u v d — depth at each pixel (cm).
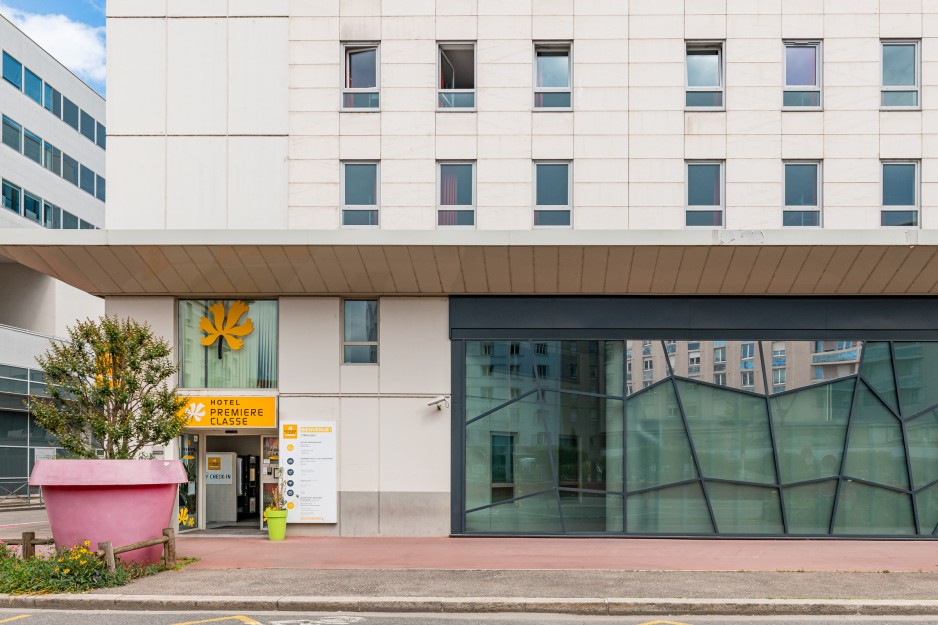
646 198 1672
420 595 1002
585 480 1684
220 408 1702
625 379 1694
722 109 1680
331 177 1695
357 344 1736
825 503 1670
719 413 1688
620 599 973
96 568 1080
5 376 3719
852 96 1672
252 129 1705
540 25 1705
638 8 1697
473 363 1711
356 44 1728
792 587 1055
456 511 1675
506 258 1598
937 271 1598
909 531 1655
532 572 1168
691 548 1491
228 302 1761
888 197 1670
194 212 1698
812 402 1686
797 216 1672
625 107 1688
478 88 1698
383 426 1698
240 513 1856
